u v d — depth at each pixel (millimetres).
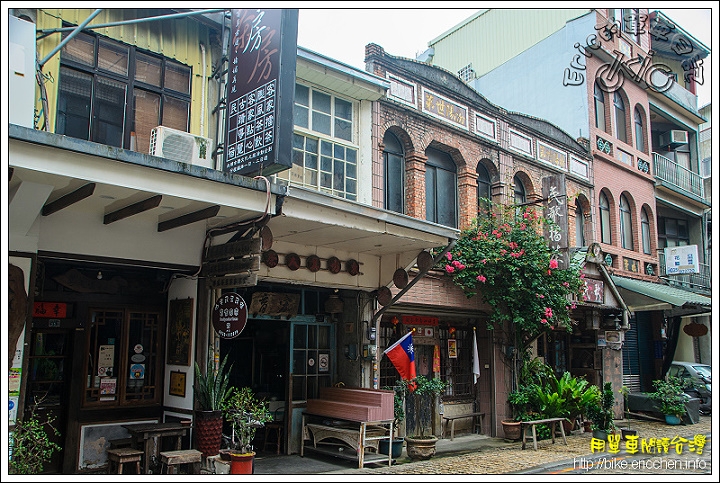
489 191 13281
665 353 17406
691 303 13820
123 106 7883
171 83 8359
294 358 9391
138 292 8117
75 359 7508
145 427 7234
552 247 11984
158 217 7348
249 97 7551
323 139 10125
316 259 9055
